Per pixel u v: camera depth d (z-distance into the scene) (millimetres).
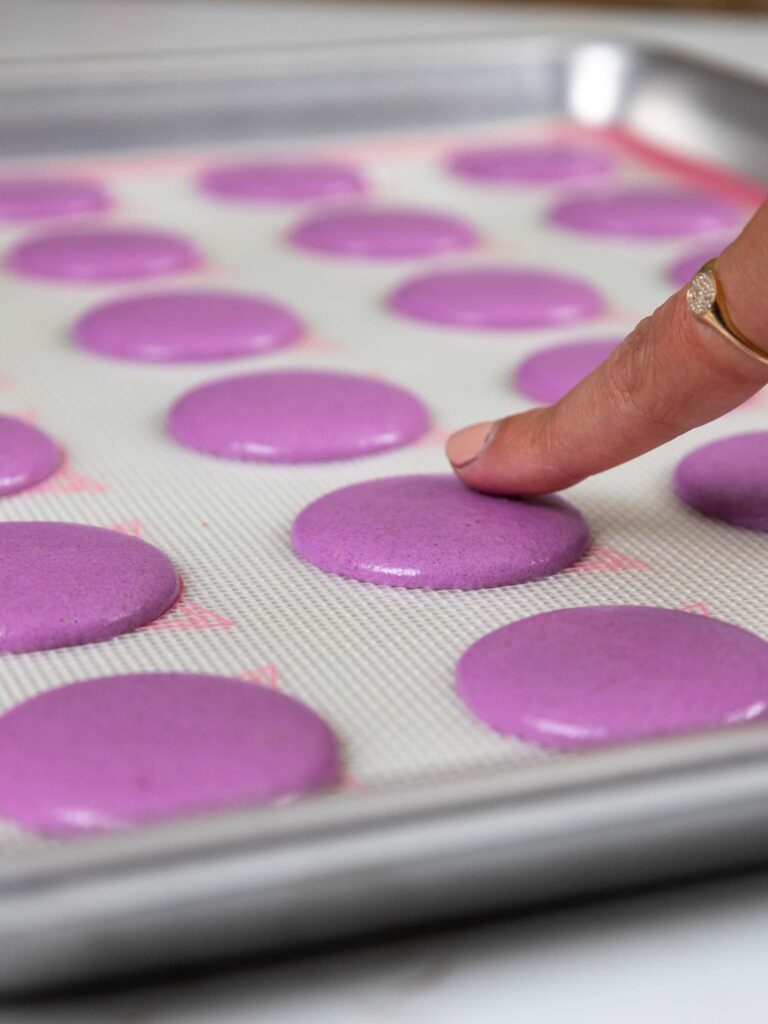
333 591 327
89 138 533
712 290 282
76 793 258
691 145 536
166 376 405
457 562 327
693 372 295
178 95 537
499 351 418
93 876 202
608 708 287
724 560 336
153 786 261
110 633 314
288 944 214
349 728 295
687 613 312
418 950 229
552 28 608
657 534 343
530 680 297
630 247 482
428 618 320
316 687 304
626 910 240
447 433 380
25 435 367
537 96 566
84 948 202
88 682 295
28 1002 211
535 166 534
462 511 339
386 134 557
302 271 465
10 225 494
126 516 350
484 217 505
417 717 298
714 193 520
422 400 393
